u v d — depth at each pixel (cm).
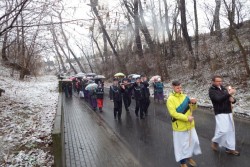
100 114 1628
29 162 780
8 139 964
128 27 3366
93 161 829
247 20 3209
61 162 648
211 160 766
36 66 3422
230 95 784
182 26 2658
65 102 2258
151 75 3064
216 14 2817
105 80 4444
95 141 1042
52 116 1339
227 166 717
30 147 898
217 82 792
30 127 1125
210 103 1594
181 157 699
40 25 759
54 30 774
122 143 1001
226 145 793
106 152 906
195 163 735
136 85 1445
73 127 1305
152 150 904
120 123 1339
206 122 1212
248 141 898
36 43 891
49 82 3769
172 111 693
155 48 2897
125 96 1638
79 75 3409
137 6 2645
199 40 3450
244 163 724
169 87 2400
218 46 2788
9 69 3362
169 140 1004
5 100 1633
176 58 3241
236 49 2455
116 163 804
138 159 829
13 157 820
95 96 1786
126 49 4181
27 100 1795
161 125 1241
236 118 1227
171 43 3338
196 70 2519
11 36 868
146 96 1438
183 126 696
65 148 970
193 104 720
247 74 1838
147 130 1166
